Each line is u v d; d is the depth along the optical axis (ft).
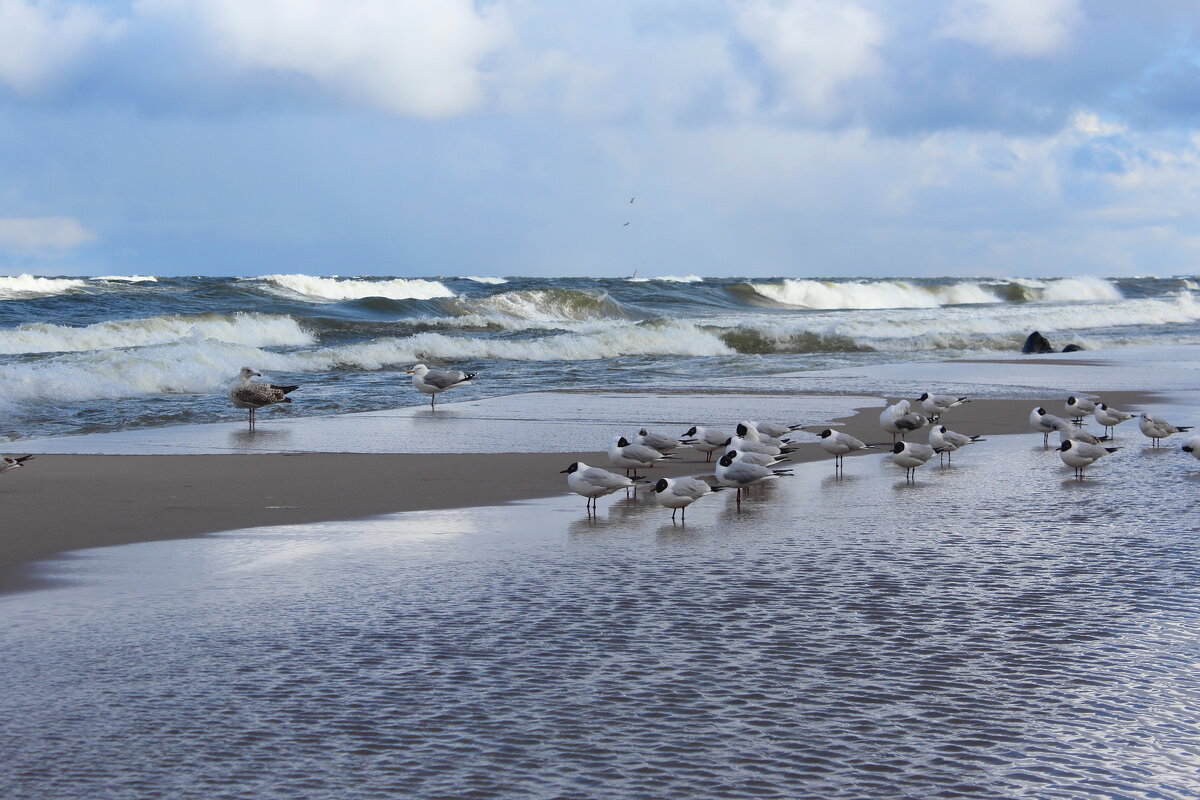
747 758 18.15
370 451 55.42
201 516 38.60
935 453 53.21
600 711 20.18
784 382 96.32
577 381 97.66
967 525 37.35
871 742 18.79
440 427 65.46
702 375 103.76
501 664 22.74
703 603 27.35
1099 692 21.11
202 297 183.42
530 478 47.62
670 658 23.09
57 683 21.58
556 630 25.09
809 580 29.68
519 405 78.02
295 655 23.31
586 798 16.71
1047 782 17.26
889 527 37.09
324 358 107.45
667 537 35.63
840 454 50.03
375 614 26.37
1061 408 75.66
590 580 29.73
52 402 74.08
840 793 16.89
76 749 18.51
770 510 40.57
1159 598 27.71
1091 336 173.37
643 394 85.97
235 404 65.05
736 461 42.04
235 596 27.99
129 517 38.24
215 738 18.97
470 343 123.13
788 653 23.43
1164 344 158.92
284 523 37.63
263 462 51.47
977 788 17.04
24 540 34.32
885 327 174.50
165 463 50.83
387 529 36.81
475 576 30.17
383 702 20.63
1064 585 29.01
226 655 23.29
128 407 72.84
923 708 20.31
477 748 18.56
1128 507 40.45
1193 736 19.03
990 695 20.95
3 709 20.22
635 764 17.93
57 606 26.96
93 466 49.70
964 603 27.32
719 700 20.72
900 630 25.08
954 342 154.71
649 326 143.43
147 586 28.96
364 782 17.26
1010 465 51.88
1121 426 67.77
